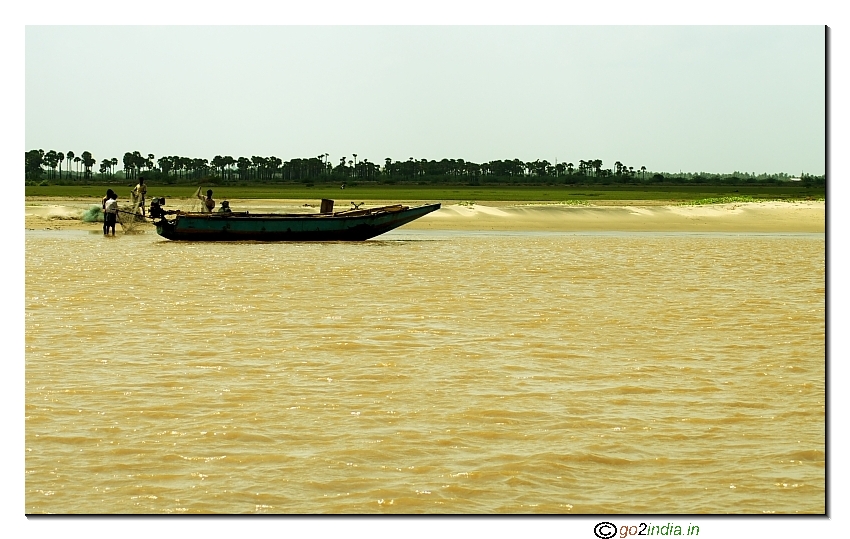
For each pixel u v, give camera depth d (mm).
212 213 44719
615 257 37750
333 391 14305
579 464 11391
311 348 17469
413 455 11602
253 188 104688
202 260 34688
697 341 18484
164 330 19266
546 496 10523
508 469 11203
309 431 12422
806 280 29469
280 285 27047
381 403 13672
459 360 16531
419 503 10328
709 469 11273
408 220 45125
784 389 14633
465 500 10422
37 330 19172
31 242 43062
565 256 38031
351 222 43188
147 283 27297
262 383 14758
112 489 10664
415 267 32750
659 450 11852
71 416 12953
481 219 58406
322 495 10516
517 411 13336
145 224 50219
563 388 14625
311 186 115500
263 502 10367
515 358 16719
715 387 14758
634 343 18250
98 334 18766
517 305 23234
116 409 13289
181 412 13172
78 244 41938
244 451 11672
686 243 46000
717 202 68500
